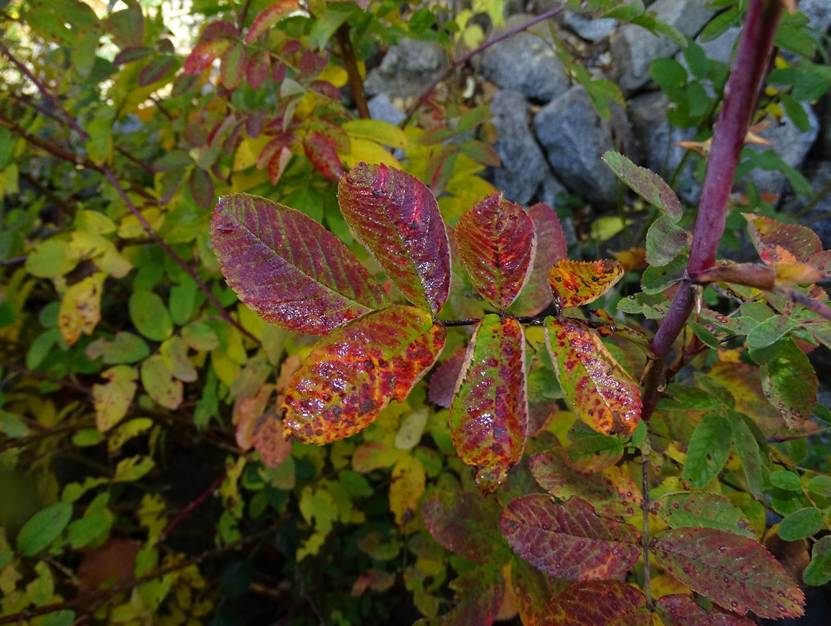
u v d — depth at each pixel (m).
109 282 0.53
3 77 0.42
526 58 0.65
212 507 0.52
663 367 0.17
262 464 0.40
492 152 0.36
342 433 0.12
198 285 0.37
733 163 0.12
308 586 0.47
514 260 0.13
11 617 0.30
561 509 0.16
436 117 0.50
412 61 0.67
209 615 0.50
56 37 0.35
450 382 0.21
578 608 0.14
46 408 0.46
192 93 0.41
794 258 0.15
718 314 0.17
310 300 0.13
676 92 0.39
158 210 0.39
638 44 0.61
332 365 0.12
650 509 0.17
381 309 0.13
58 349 0.44
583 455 0.18
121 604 0.40
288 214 0.13
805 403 0.17
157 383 0.36
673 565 0.15
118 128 0.56
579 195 0.65
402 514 0.35
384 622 0.47
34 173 0.56
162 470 0.54
